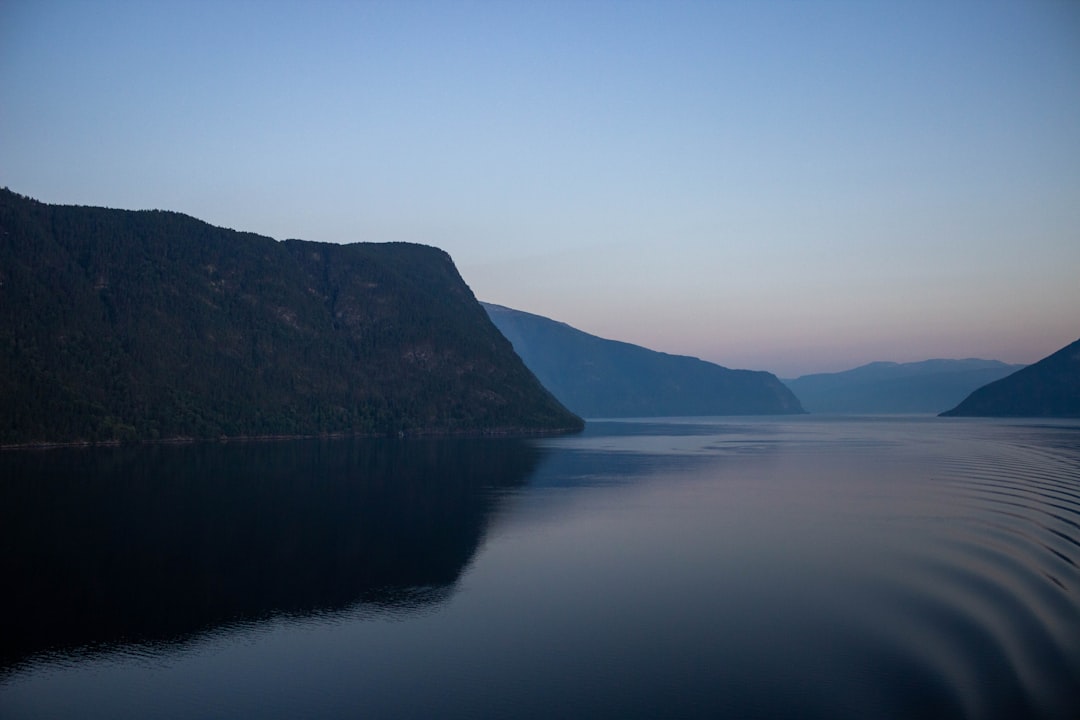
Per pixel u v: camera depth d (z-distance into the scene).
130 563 50.97
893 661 34.19
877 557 52.19
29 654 36.19
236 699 31.59
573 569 50.34
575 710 30.17
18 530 59.66
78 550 53.91
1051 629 37.41
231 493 79.75
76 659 35.66
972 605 41.12
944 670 33.09
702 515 69.69
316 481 90.94
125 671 34.41
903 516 67.62
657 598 43.94
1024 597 42.25
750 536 60.09
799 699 30.73
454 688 32.31
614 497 81.06
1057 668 33.03
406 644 37.19
